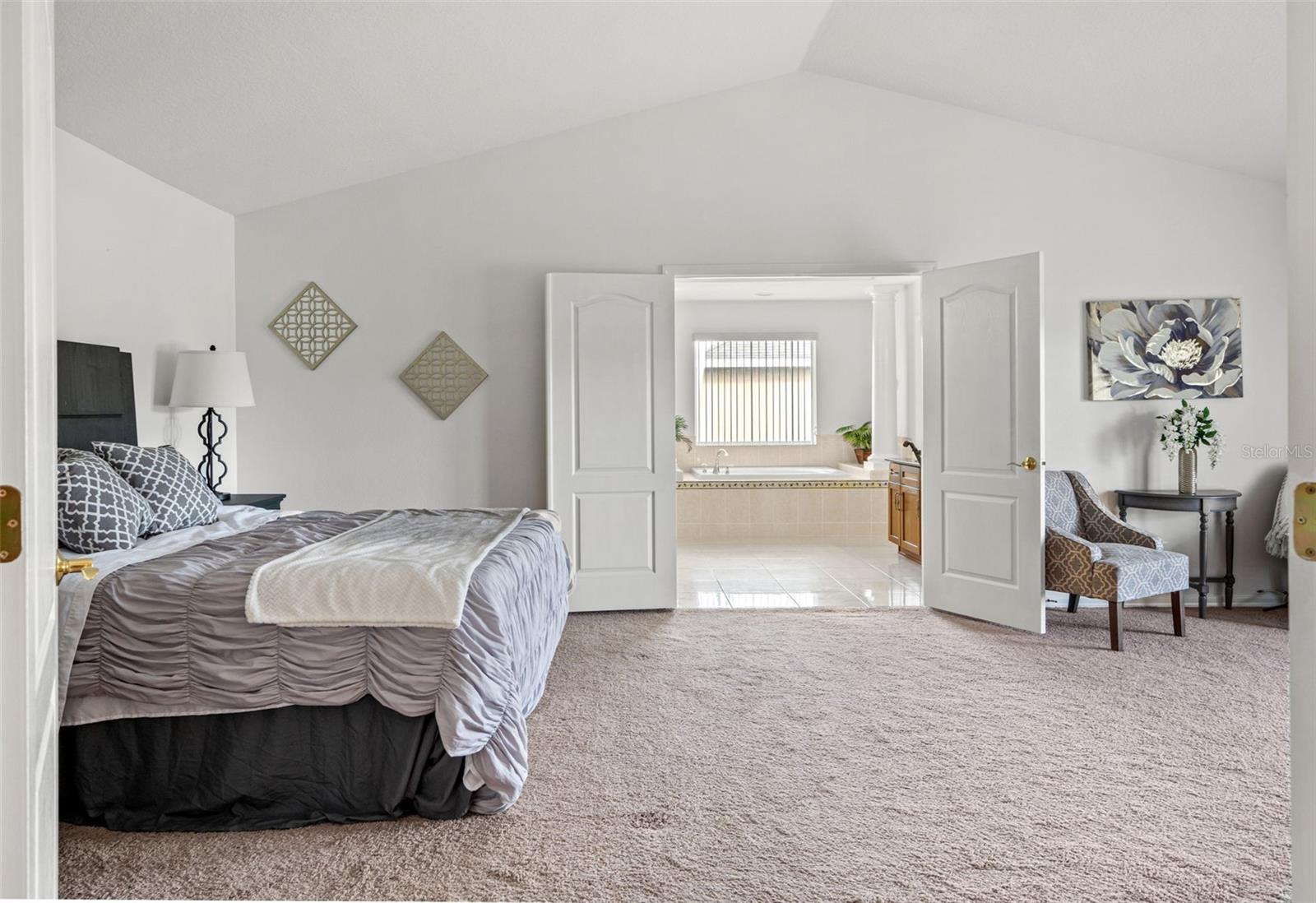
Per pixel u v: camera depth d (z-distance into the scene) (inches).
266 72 144.6
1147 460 208.4
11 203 39.5
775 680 152.7
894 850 92.1
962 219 210.1
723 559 288.0
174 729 100.1
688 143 211.5
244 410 209.9
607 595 208.5
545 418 211.8
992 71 187.3
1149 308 206.7
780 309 372.2
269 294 209.8
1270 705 138.5
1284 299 206.5
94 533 115.0
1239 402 207.9
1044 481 186.2
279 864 90.0
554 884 85.5
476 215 211.5
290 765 100.3
